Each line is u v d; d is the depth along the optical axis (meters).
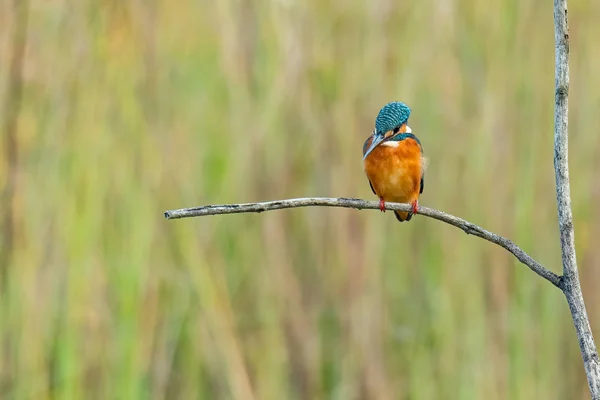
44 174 9.47
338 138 10.18
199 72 10.27
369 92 10.28
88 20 9.80
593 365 3.64
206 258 9.77
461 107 10.20
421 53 10.32
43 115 9.55
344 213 10.05
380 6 10.38
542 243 9.88
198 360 9.54
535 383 9.37
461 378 9.30
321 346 9.91
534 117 10.12
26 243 9.32
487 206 9.84
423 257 9.92
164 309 9.60
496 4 10.35
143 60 9.98
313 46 10.46
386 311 9.79
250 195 10.10
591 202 10.14
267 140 10.26
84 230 9.32
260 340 9.75
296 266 10.12
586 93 10.56
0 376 9.09
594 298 9.88
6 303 9.24
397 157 7.17
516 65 10.25
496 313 9.55
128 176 9.66
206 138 10.14
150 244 9.55
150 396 9.30
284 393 9.56
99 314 9.20
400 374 9.60
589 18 10.79
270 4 10.42
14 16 9.49
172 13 10.21
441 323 9.49
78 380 9.02
